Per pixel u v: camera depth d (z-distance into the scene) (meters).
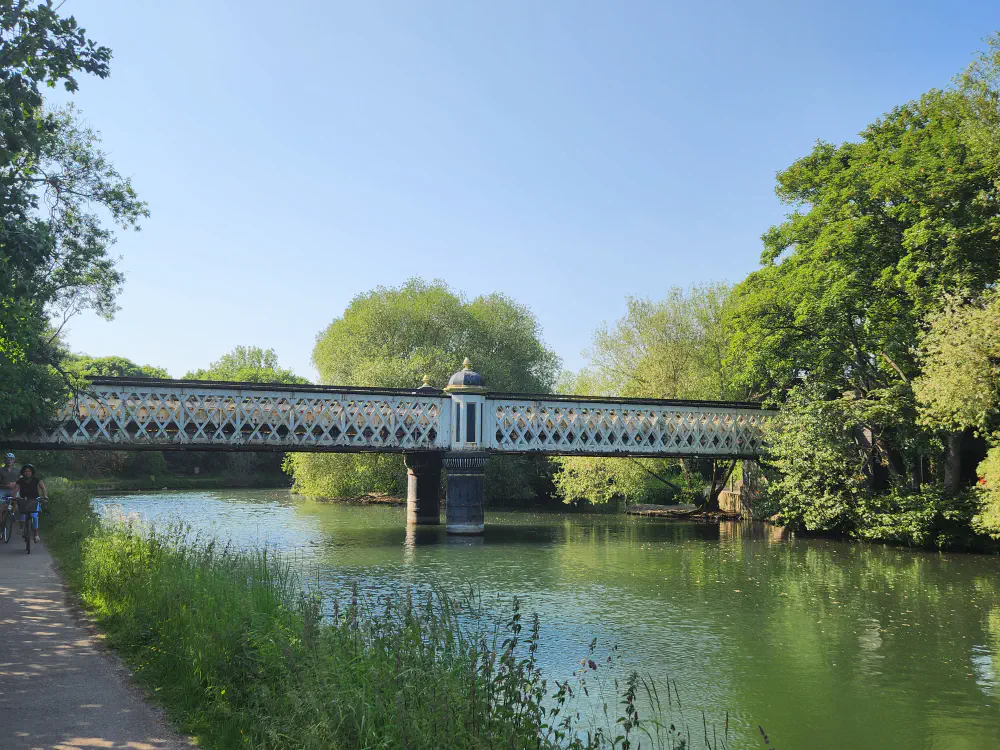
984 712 10.57
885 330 29.56
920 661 12.96
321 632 7.07
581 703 10.50
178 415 31.02
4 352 14.34
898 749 9.27
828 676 12.10
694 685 11.56
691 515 42.16
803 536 32.06
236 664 7.02
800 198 35.22
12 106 9.68
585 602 17.66
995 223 24.52
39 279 17.73
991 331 23.55
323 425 31.59
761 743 9.34
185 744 5.79
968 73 27.81
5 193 10.16
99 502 47.62
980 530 25.28
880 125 32.03
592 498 43.31
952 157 26.31
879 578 21.30
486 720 5.73
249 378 104.94
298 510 43.47
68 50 9.96
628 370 45.97
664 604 17.52
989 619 16.12
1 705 6.62
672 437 35.41
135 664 7.90
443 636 7.57
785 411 33.47
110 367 91.69
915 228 26.47
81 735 5.91
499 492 51.84
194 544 14.91
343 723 5.47
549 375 61.38
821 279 30.45
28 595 11.63
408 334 53.16
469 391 32.88
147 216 21.98
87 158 20.98
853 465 31.12
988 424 26.17
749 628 15.21
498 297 58.19
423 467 36.34
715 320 45.12
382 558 24.58
